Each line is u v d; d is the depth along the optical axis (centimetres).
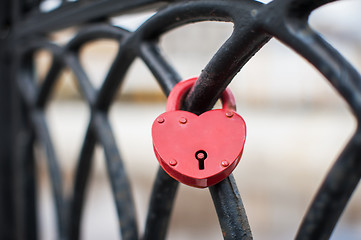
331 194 22
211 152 27
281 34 24
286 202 212
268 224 190
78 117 308
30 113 56
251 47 26
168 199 32
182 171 26
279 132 299
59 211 52
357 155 22
